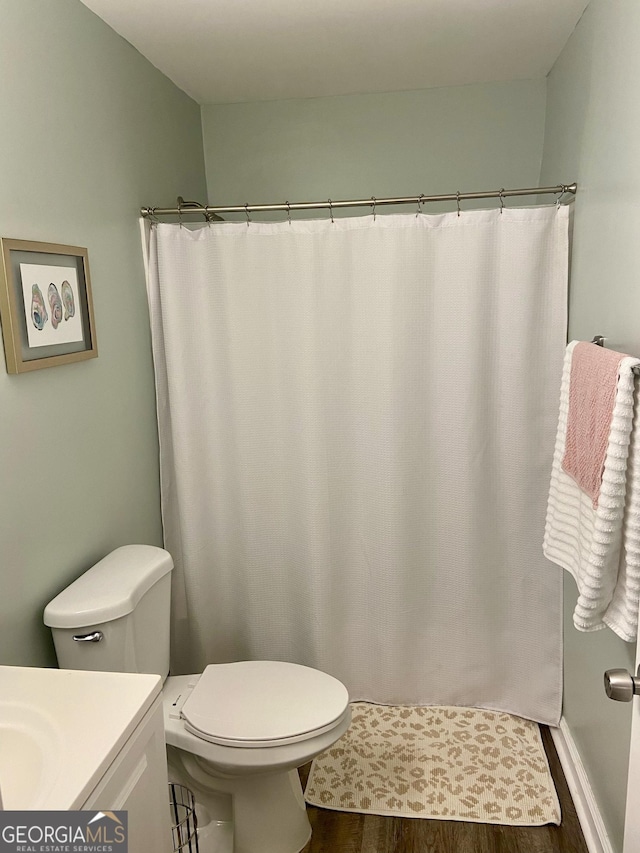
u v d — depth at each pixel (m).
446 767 2.19
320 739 1.74
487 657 2.41
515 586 2.33
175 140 2.56
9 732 1.12
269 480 2.35
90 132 1.88
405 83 2.65
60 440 1.73
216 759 1.72
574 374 1.66
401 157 2.80
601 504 1.31
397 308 2.14
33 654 1.63
